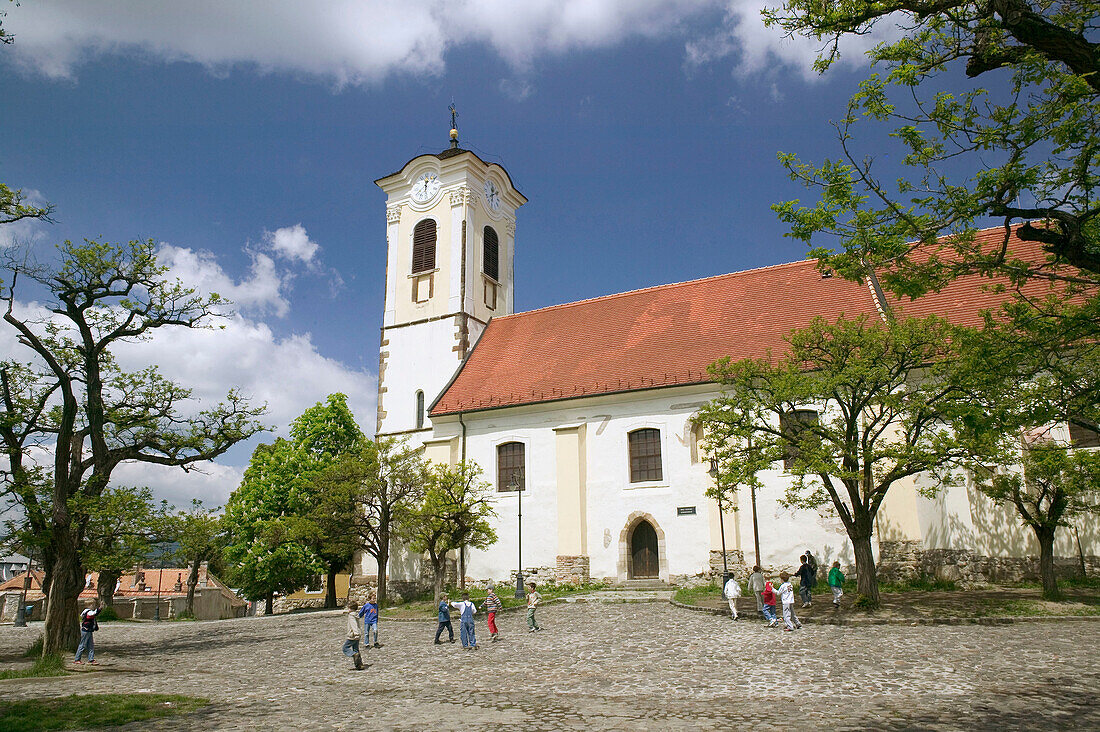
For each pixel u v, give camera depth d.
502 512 34.59
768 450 21.91
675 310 36.41
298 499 42.75
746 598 25.42
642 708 11.59
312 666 18.11
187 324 24.45
